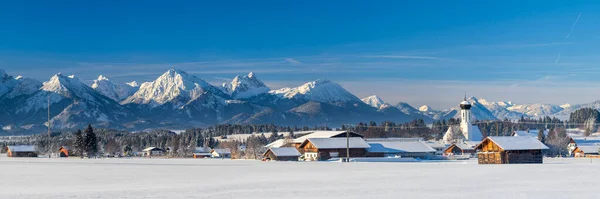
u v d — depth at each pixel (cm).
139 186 6438
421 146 19125
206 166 12281
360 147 18138
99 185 6719
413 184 6303
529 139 14212
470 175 7844
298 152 18288
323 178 7500
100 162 15950
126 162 15875
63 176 8650
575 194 5147
